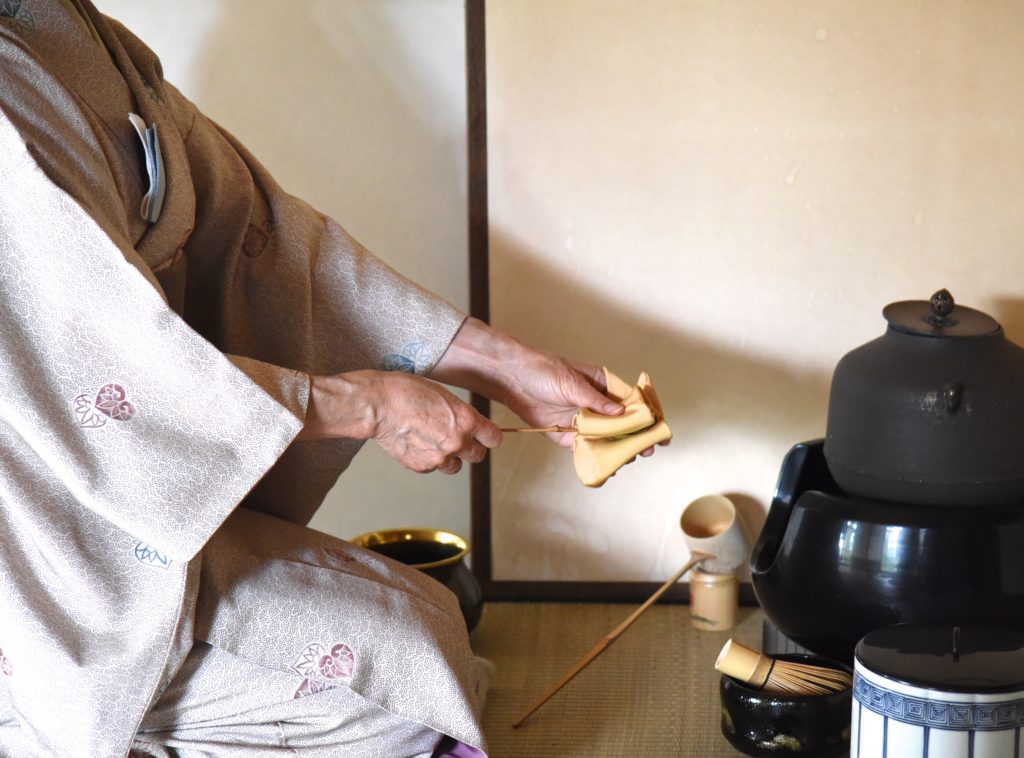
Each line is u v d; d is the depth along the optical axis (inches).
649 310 95.3
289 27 96.1
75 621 59.8
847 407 75.5
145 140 61.6
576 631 94.6
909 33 89.4
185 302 73.4
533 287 95.7
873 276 93.0
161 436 56.3
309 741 64.8
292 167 98.6
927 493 72.5
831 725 69.8
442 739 67.5
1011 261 91.7
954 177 91.0
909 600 71.4
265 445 56.7
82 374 55.7
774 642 86.0
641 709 80.6
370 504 105.4
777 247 93.4
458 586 88.1
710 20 90.4
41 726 60.3
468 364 75.1
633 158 92.8
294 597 63.6
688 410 96.9
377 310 74.3
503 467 99.7
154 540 56.2
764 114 91.4
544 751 75.2
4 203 54.8
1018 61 89.0
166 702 63.3
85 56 60.7
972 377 71.5
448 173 97.8
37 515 58.1
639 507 99.2
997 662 62.1
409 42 95.7
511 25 91.9
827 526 74.3
